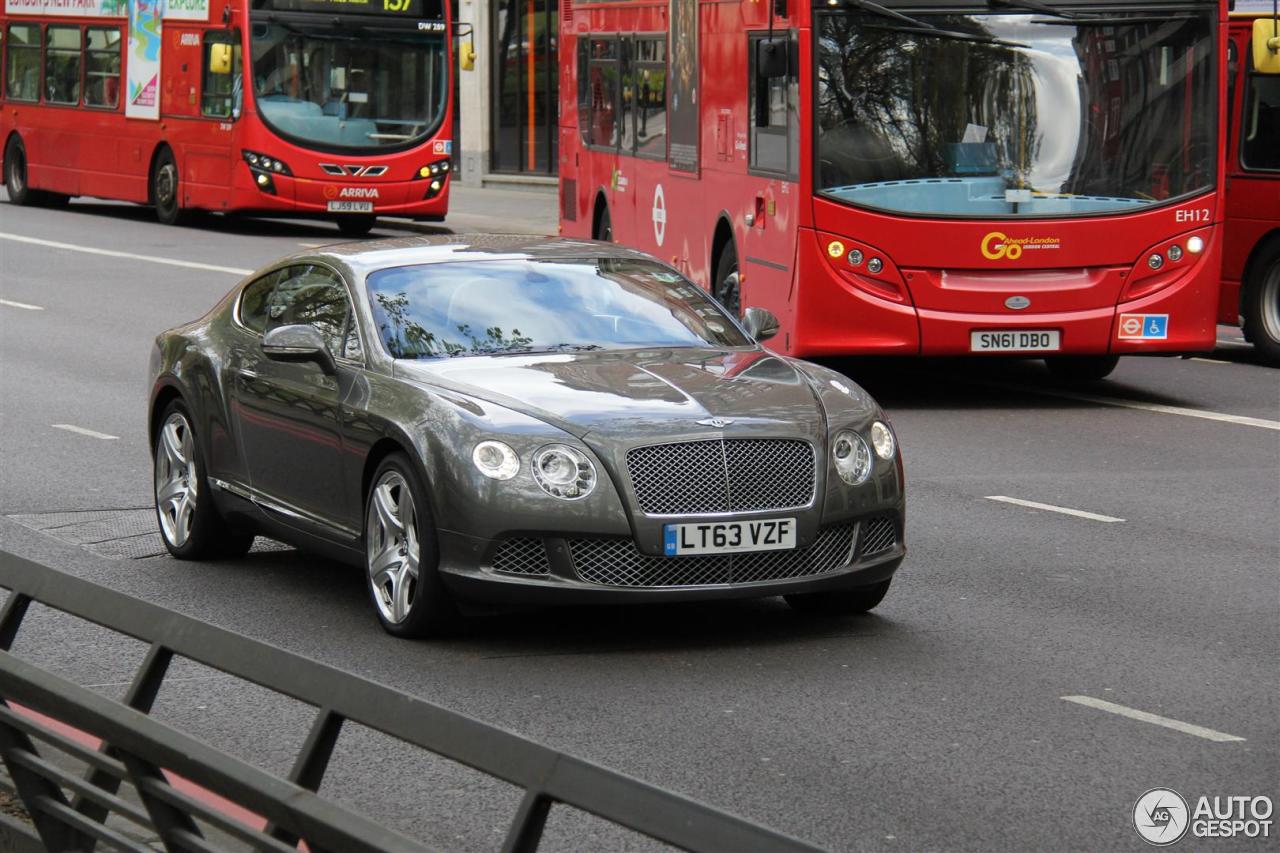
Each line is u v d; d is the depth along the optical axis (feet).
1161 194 112.98
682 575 59.06
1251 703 54.19
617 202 158.71
